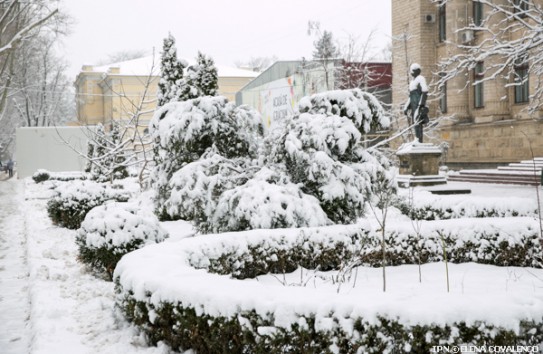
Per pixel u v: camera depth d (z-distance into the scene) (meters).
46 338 5.62
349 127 9.59
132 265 5.95
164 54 19.27
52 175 37.28
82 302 6.97
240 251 7.71
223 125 11.43
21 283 8.84
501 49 18.22
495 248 9.12
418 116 21.05
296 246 8.27
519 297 4.37
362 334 4.16
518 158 28.52
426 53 34.69
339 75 31.11
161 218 14.34
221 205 9.15
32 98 60.59
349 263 8.01
